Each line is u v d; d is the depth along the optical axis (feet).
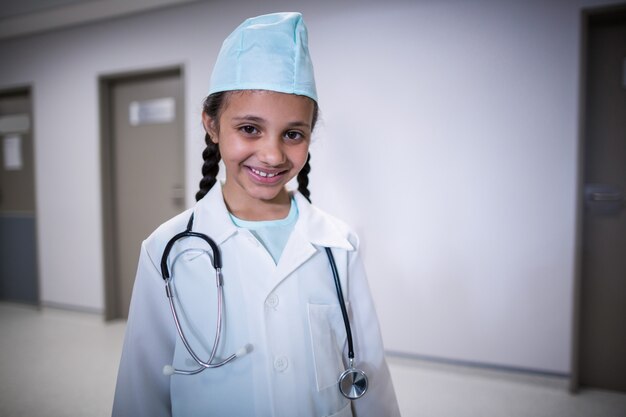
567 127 5.87
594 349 6.13
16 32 9.29
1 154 10.21
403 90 6.61
